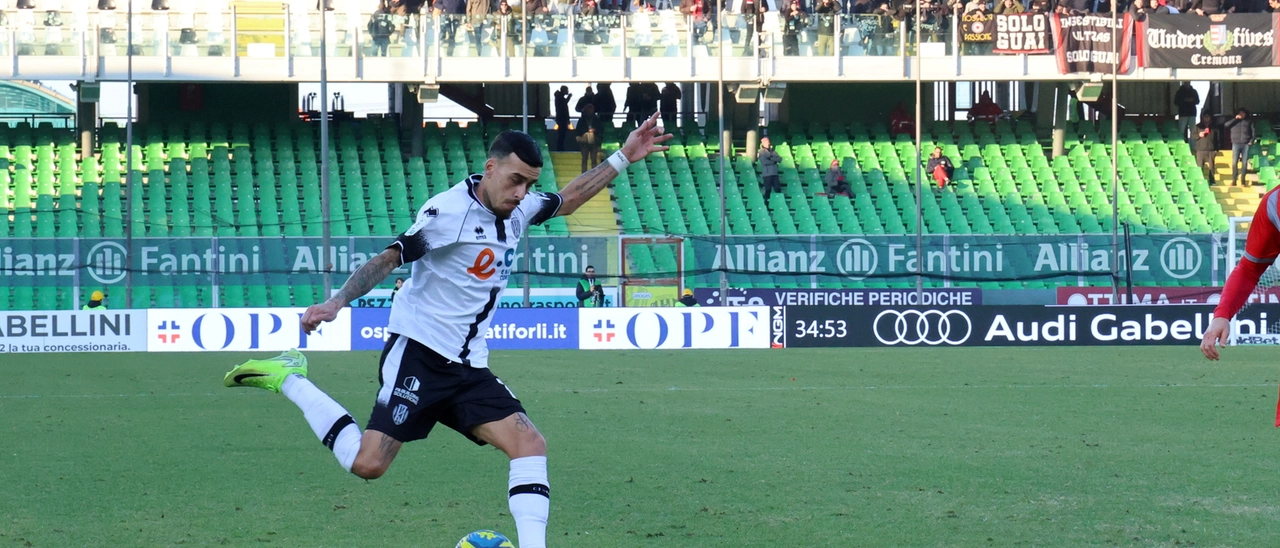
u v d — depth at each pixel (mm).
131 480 6848
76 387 12555
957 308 18625
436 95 25766
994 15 25812
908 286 22234
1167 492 6402
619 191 26875
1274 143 29375
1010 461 7449
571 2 27078
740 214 26609
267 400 11172
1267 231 4484
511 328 18656
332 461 7496
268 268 20953
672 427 9164
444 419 4492
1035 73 25828
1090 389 12094
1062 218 26844
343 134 28078
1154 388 12172
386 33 25453
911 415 9906
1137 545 5234
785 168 28328
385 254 4184
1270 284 19234
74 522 5750
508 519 5812
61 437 8625
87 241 20531
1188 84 29516
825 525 5648
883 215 26859
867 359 16172
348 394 11875
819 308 18641
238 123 28078
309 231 25438
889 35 25875
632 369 14711
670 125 29094
